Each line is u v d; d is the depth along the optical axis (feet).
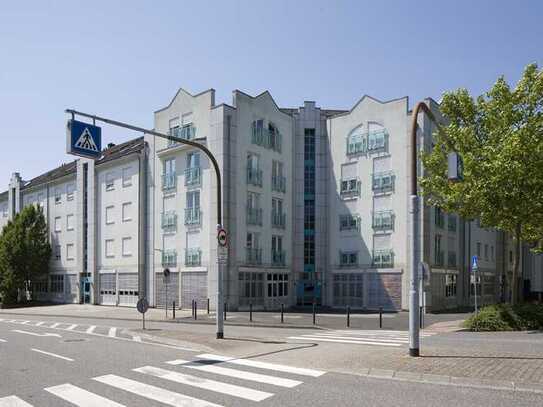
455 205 65.31
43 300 154.30
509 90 61.67
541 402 23.50
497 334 52.85
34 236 146.61
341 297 114.32
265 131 114.83
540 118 59.93
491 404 23.25
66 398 25.66
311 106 122.83
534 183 56.70
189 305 108.58
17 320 88.07
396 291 104.63
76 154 39.06
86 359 38.91
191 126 112.06
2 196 183.73
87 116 40.29
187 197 111.65
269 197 114.42
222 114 104.73
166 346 47.19
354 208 113.91
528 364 31.32
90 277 135.74
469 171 58.49
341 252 115.34
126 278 125.18
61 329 67.46
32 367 35.40
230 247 103.45
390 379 29.35
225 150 104.42
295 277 118.93
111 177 132.26
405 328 65.82
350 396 25.20
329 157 119.85
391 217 106.93
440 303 107.86
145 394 26.27
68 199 148.36
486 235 139.64
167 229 115.96
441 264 110.22
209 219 105.91
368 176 111.96
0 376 31.96
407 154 105.50
